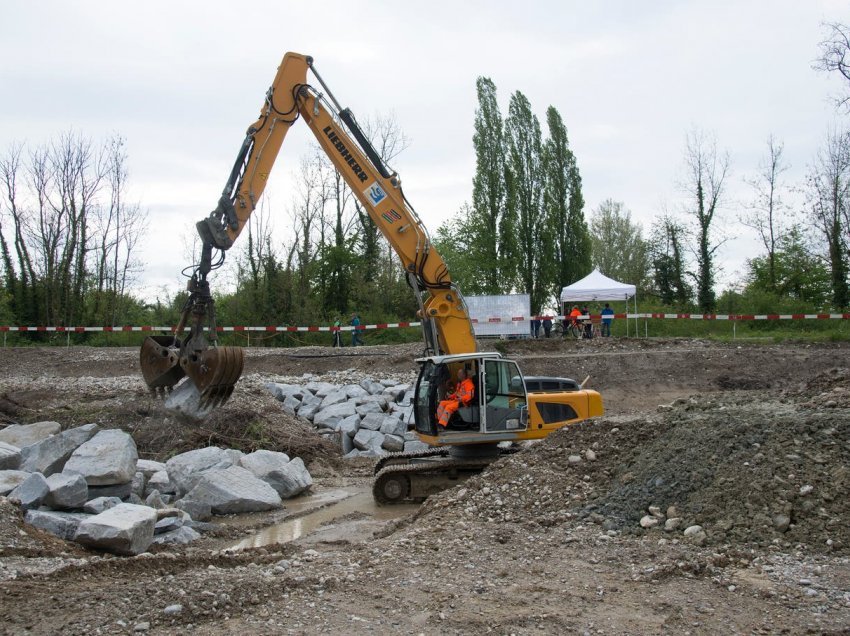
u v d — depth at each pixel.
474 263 43.44
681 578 6.49
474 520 8.66
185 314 10.76
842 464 7.79
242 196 11.69
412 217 12.76
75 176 39.41
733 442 8.56
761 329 32.66
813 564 6.68
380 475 11.82
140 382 19.88
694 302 43.75
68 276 39.09
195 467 12.01
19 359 26.11
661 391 21.45
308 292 40.47
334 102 12.52
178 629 5.47
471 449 12.31
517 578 6.58
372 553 7.48
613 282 28.97
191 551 8.81
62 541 8.43
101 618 5.58
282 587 6.29
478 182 44.53
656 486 8.45
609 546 7.49
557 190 46.06
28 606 5.84
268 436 15.23
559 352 24.25
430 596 6.14
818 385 11.23
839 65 29.27
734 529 7.39
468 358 12.03
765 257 42.78
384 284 42.38
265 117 12.15
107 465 10.35
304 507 11.71
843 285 37.84
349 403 17.61
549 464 9.68
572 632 5.42
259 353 25.67
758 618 5.63
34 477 9.34
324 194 42.19
